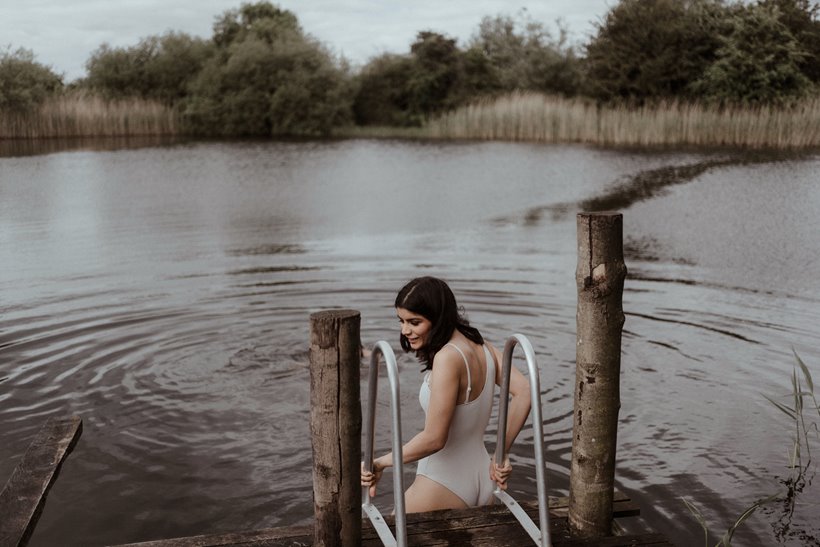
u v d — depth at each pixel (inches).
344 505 132.5
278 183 822.5
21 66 1512.1
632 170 874.8
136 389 248.1
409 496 159.0
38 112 1544.0
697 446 206.8
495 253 448.8
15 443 211.6
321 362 127.4
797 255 433.4
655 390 243.9
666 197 664.4
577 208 622.2
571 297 349.4
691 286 366.6
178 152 1229.7
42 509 172.9
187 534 169.8
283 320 319.0
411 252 453.7
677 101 1316.4
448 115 1722.4
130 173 915.4
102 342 292.2
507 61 2436.0
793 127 1152.8
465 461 157.8
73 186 793.6
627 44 1439.5
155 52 1881.2
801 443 208.5
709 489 184.9
